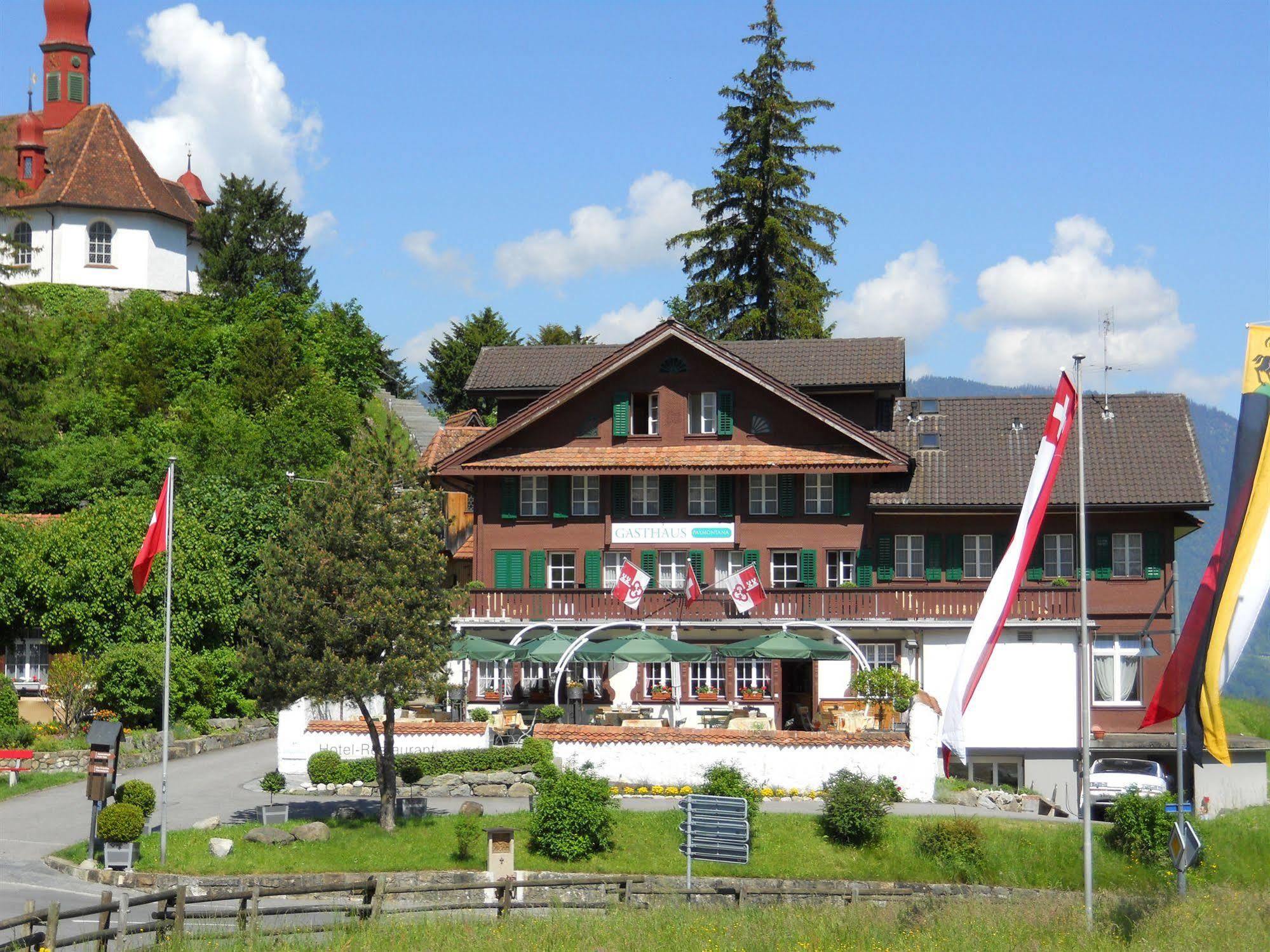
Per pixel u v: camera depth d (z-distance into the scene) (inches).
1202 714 975.0
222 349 2714.1
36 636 1867.6
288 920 1037.8
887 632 1781.5
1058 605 1726.1
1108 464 1877.5
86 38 3159.5
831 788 1347.2
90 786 1203.9
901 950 878.4
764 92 2667.3
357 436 1348.4
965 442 1945.1
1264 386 967.0
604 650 1593.3
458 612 1363.2
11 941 768.3
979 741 1701.5
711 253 2662.4
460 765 1473.9
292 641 1272.1
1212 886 1204.5
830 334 2819.9
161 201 3009.4
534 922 946.7
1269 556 965.8
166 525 1254.3
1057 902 1056.2
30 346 2220.7
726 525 1892.2
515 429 1903.3
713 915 986.7
